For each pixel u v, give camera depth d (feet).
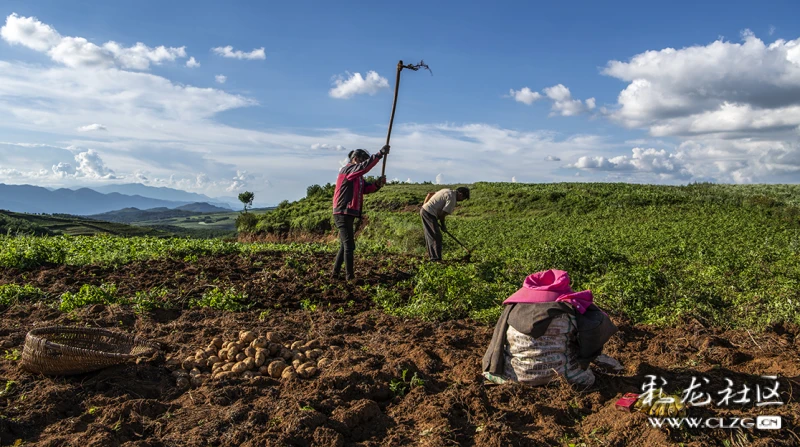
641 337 21.39
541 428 13.19
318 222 122.93
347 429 13.02
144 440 12.40
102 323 21.81
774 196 104.06
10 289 25.63
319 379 15.30
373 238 101.76
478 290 27.91
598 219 93.40
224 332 20.54
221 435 12.82
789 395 14.46
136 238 50.70
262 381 15.80
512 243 64.90
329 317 24.18
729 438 12.39
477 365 17.21
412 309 25.46
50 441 12.21
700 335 20.39
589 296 15.40
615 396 14.67
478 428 13.14
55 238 46.03
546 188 133.18
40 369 15.33
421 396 14.84
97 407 14.01
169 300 25.64
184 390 15.66
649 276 29.30
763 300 25.54
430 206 37.45
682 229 68.03
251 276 32.40
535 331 14.93
